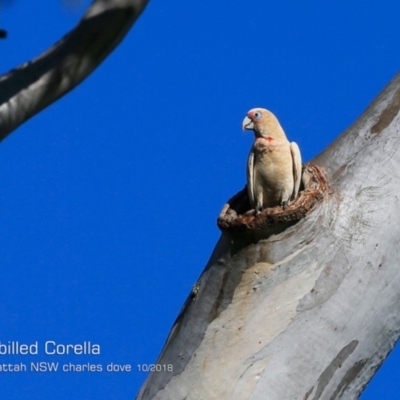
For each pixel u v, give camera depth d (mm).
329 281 12656
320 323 12578
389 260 12773
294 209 12578
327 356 12570
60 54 11859
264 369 12523
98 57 12016
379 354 12836
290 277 12680
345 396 12727
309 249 12672
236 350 12664
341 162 13383
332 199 12891
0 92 11523
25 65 11859
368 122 13641
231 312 12773
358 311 12641
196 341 12852
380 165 13211
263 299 12711
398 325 12867
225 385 12586
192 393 12711
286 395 12484
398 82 13891
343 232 12742
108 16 12023
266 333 12625
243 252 12711
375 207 12906
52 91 11727
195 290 13109
